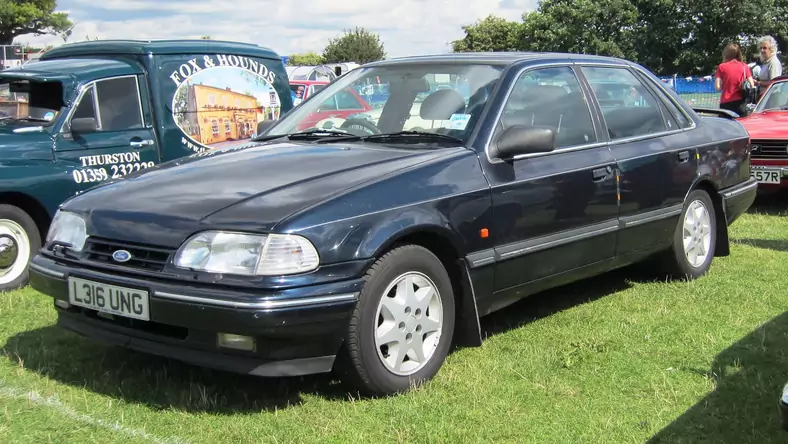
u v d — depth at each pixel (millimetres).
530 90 4617
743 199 6277
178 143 7410
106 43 7430
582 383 3893
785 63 36531
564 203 4535
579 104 4922
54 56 7797
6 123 6492
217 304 3209
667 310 5094
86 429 3340
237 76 8102
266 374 3312
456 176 3965
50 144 6309
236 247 3289
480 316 4227
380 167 3850
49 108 6523
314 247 3326
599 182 4777
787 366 4051
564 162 4582
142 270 3451
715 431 3326
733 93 11234
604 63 5348
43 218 6309
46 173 6219
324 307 3314
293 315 3230
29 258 6090
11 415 3461
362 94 4855
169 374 4012
